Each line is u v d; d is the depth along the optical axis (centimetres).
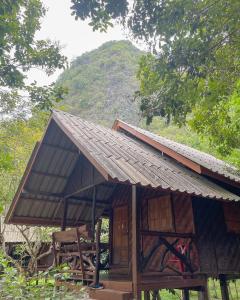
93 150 585
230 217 791
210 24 403
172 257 714
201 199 743
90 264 612
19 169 1340
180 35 412
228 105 710
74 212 909
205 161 918
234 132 762
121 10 399
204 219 726
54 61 578
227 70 480
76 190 809
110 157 588
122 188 891
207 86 494
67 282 632
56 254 702
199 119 742
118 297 500
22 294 377
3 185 1350
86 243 654
